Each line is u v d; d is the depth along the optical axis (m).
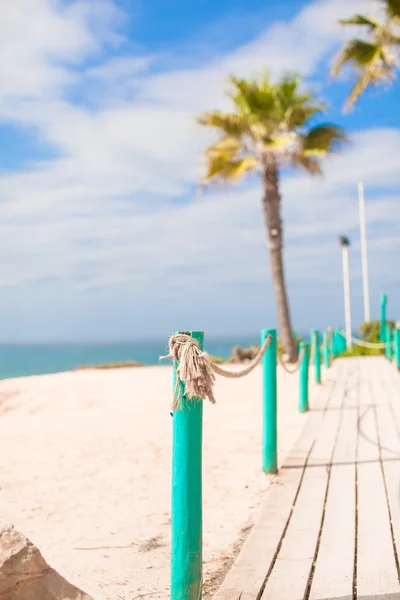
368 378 14.75
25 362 94.81
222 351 152.25
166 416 10.16
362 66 16.98
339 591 3.33
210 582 3.69
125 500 5.49
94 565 4.02
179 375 2.91
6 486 5.98
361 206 36.19
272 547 3.98
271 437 6.01
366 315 35.62
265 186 21.70
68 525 4.85
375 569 3.60
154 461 6.92
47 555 4.20
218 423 9.17
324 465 6.19
